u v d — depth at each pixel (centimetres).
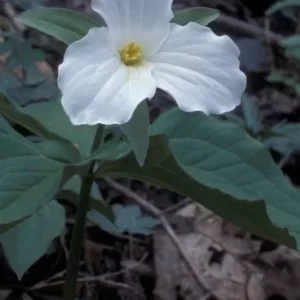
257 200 39
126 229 58
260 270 62
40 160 42
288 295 61
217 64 39
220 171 45
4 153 42
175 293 60
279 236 41
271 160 45
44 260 57
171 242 62
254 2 102
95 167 45
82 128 48
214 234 64
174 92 38
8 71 66
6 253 48
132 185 68
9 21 73
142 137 37
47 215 50
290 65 89
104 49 37
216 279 61
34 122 44
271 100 84
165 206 67
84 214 45
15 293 55
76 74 36
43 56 63
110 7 38
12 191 40
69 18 40
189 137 46
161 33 39
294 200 44
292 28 99
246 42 91
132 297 58
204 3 98
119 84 37
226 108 38
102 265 60
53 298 56
